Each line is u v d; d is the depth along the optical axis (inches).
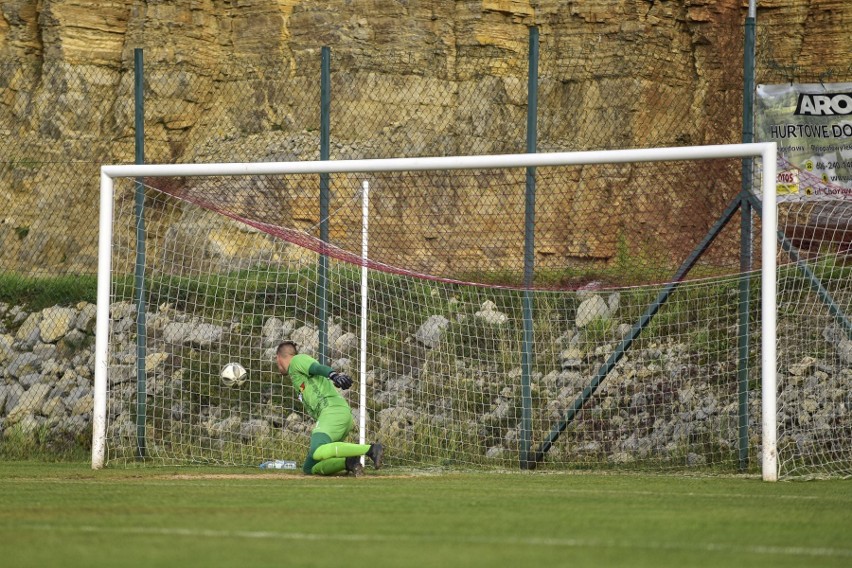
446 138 3137.3
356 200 2277.3
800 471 1637.6
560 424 1765.5
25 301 2482.8
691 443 1759.4
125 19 3459.6
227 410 1956.2
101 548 841.5
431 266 2203.5
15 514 1056.8
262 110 3245.6
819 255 1892.2
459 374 1948.8
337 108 3144.7
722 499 1225.4
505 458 1788.9
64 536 906.1
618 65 3129.9
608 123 3085.6
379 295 2090.3
